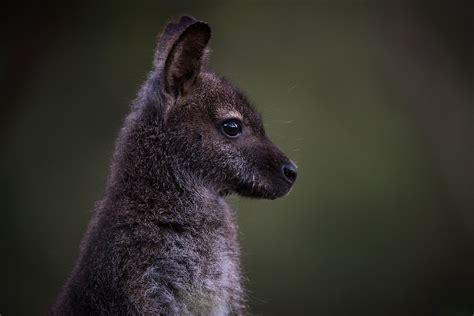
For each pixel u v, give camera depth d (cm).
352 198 2816
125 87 3036
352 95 3150
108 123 3003
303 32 3238
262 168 1440
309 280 2627
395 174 2897
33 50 3009
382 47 3259
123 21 3086
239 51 3181
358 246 2709
